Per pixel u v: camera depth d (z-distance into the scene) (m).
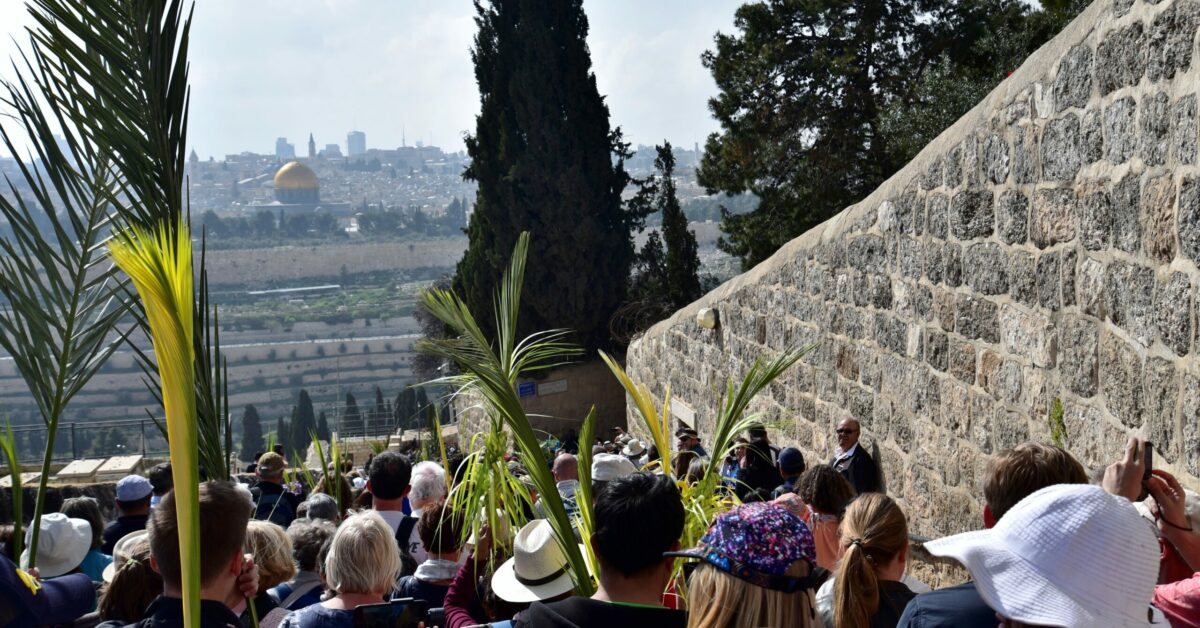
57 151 3.54
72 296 3.58
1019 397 4.80
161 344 1.61
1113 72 3.90
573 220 22.11
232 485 2.40
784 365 4.14
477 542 3.35
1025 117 4.68
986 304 5.12
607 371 22.88
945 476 5.64
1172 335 3.49
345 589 2.94
